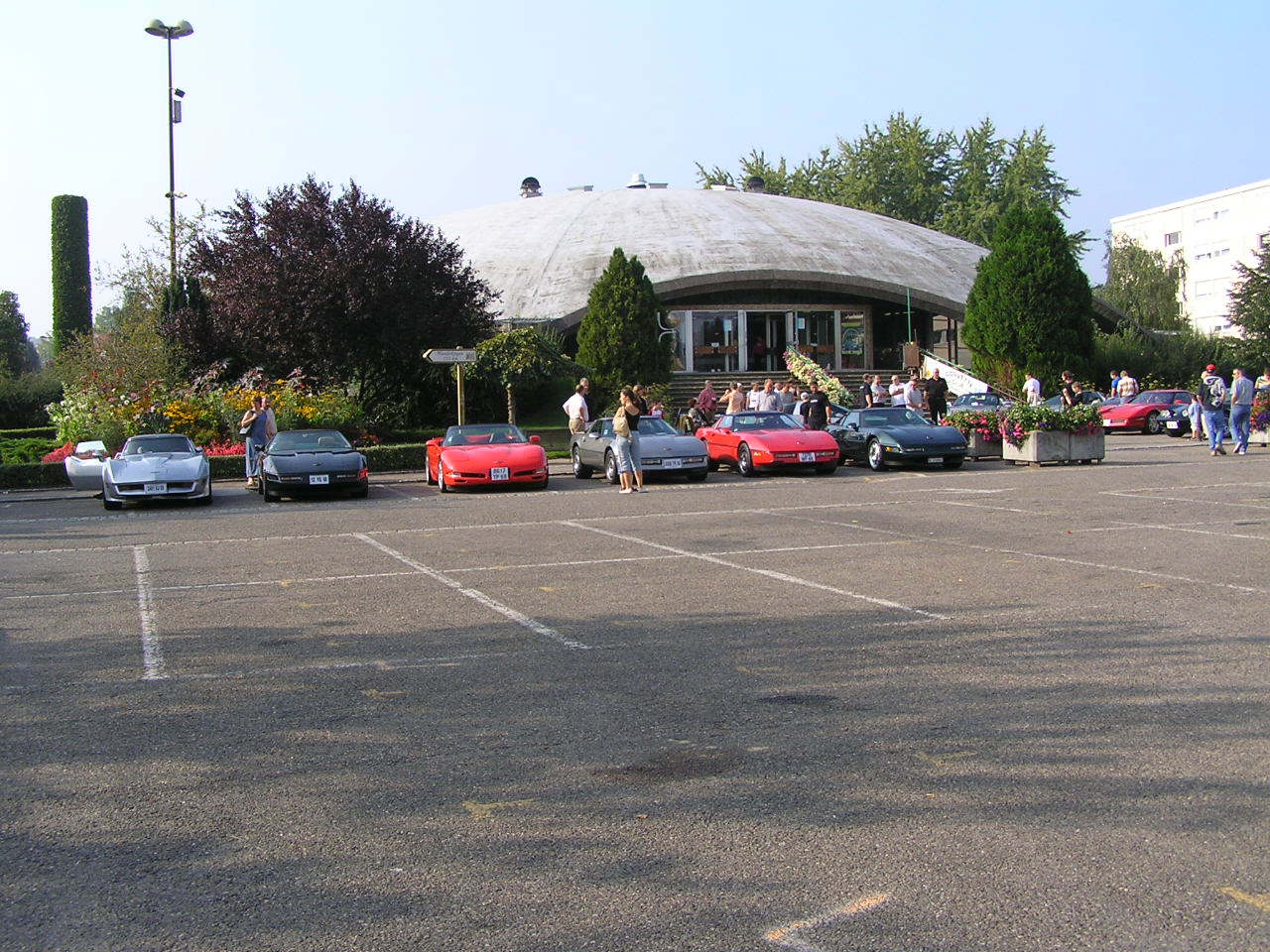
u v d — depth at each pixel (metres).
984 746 5.20
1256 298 50.50
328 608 9.14
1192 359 49.75
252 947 3.51
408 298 31.83
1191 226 97.56
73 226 60.66
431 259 33.00
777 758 5.13
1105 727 5.42
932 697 6.04
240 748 5.51
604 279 37.88
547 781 4.91
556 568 10.93
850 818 4.39
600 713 5.93
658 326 38.19
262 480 20.09
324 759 5.31
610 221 51.97
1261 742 5.14
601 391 37.38
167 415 28.03
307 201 32.09
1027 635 7.43
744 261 47.34
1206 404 28.77
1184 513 13.90
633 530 13.93
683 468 20.95
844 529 13.39
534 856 4.13
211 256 33.34
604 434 21.97
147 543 14.00
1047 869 3.89
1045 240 41.44
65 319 60.53
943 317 51.12
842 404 39.78
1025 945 3.39
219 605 9.42
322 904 3.79
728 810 4.52
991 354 42.16
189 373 33.34
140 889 3.95
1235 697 5.85
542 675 6.77
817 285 46.78
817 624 8.00
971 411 26.02
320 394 30.33
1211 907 3.59
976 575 9.80
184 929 3.64
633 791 4.76
